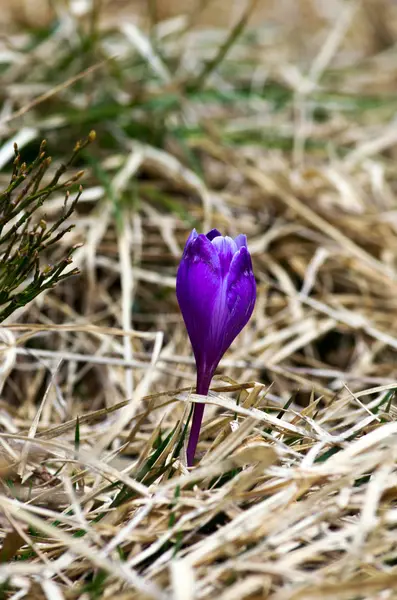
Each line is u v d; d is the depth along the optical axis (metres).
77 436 0.42
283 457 0.42
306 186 0.66
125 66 0.71
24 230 0.42
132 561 0.38
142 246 0.61
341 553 0.39
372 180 0.68
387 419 0.44
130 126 0.66
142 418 0.43
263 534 0.38
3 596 0.38
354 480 0.40
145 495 0.39
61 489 0.42
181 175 0.64
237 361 0.53
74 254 0.57
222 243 0.40
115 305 0.58
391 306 0.60
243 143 0.70
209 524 0.40
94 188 0.60
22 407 0.52
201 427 0.44
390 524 0.39
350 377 0.52
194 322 0.40
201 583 0.37
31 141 0.62
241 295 0.40
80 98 0.68
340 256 0.61
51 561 0.40
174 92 0.66
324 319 0.58
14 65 0.69
